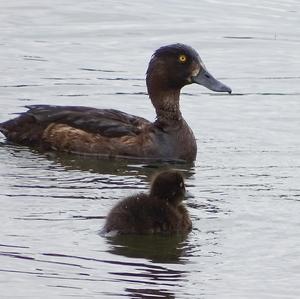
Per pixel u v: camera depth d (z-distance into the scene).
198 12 27.16
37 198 14.73
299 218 14.12
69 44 24.09
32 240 13.02
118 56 23.34
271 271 12.36
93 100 20.28
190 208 14.51
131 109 19.83
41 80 21.39
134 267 12.35
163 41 24.58
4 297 11.45
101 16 26.44
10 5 26.94
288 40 25.03
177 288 11.81
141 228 13.30
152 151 17.36
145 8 27.30
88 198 14.82
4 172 16.12
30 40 24.30
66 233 13.30
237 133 18.67
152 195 13.72
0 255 12.52
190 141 17.52
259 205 14.70
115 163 17.09
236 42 24.69
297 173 16.48
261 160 17.22
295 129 18.92
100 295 11.55
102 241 13.08
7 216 13.86
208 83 17.97
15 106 19.70
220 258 12.70
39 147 17.77
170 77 17.80
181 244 13.09
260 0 28.42
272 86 21.55
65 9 26.88
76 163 16.94
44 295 11.51
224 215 14.21
